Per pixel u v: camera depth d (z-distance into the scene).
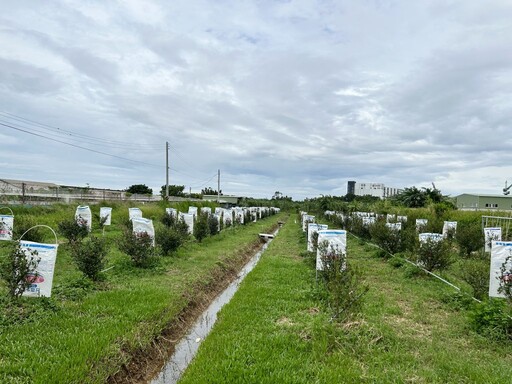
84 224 15.48
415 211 30.30
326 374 4.55
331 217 33.25
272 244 19.64
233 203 77.06
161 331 6.70
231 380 4.52
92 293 7.98
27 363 4.57
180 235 14.12
